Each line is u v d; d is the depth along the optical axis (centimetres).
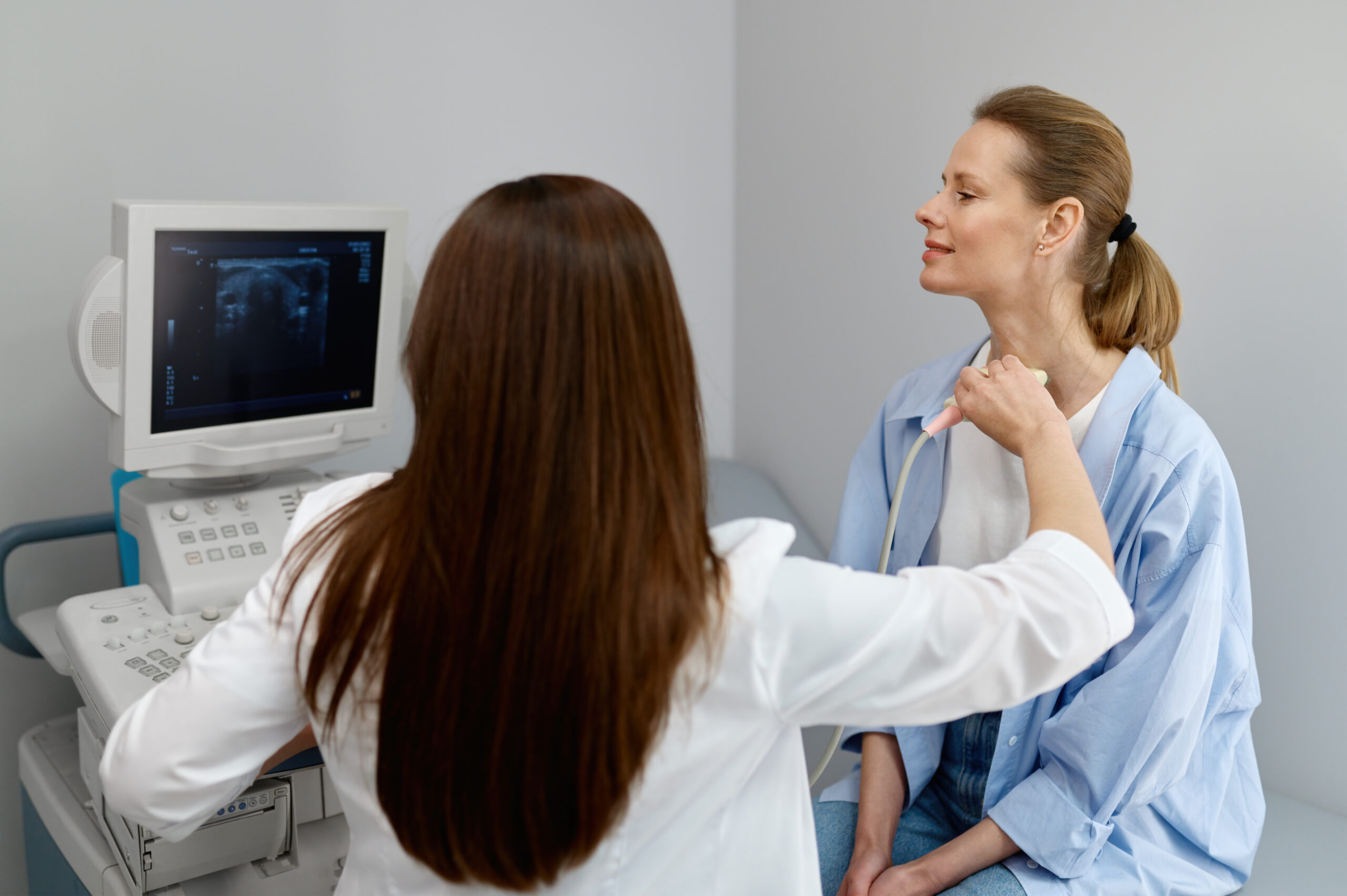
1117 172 112
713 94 237
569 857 63
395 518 63
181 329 127
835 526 228
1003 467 122
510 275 60
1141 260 118
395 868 69
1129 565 113
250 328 134
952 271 117
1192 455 110
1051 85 172
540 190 63
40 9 159
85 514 174
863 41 204
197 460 133
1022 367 91
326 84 186
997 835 112
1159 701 107
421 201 202
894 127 199
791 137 225
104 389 125
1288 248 145
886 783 125
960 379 93
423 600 60
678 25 229
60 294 167
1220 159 151
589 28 217
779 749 73
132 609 130
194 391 131
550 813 61
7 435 166
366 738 65
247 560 136
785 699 64
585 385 59
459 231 63
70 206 166
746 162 239
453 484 60
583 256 60
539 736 59
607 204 62
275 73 181
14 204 162
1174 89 155
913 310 200
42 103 161
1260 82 145
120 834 117
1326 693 147
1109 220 113
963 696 64
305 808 126
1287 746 153
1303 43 140
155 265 123
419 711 61
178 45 171
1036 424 86
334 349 144
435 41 198
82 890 134
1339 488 143
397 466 207
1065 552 67
